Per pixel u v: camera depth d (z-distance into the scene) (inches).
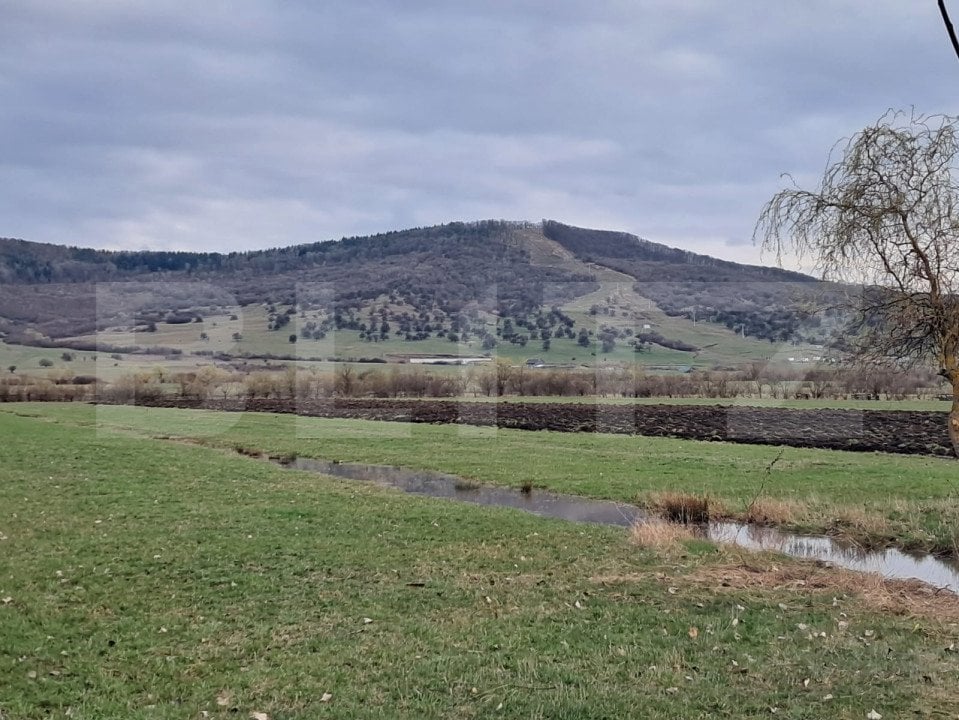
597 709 294.5
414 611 428.5
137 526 632.4
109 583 469.4
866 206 465.4
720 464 1036.5
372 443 1315.2
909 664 342.3
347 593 461.1
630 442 1289.4
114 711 296.7
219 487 845.2
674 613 424.2
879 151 466.3
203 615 417.4
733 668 340.2
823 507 737.0
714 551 576.4
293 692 314.3
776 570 521.0
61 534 596.1
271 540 593.0
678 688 316.5
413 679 326.0
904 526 668.7
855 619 414.6
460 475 1005.8
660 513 754.2
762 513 730.8
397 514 711.1
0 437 1232.8
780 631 393.7
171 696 313.3
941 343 466.9
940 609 436.5
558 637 382.6
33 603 423.8
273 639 380.8
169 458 1070.4
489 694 309.6
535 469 1024.2
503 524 673.0
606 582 489.1
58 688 317.4
